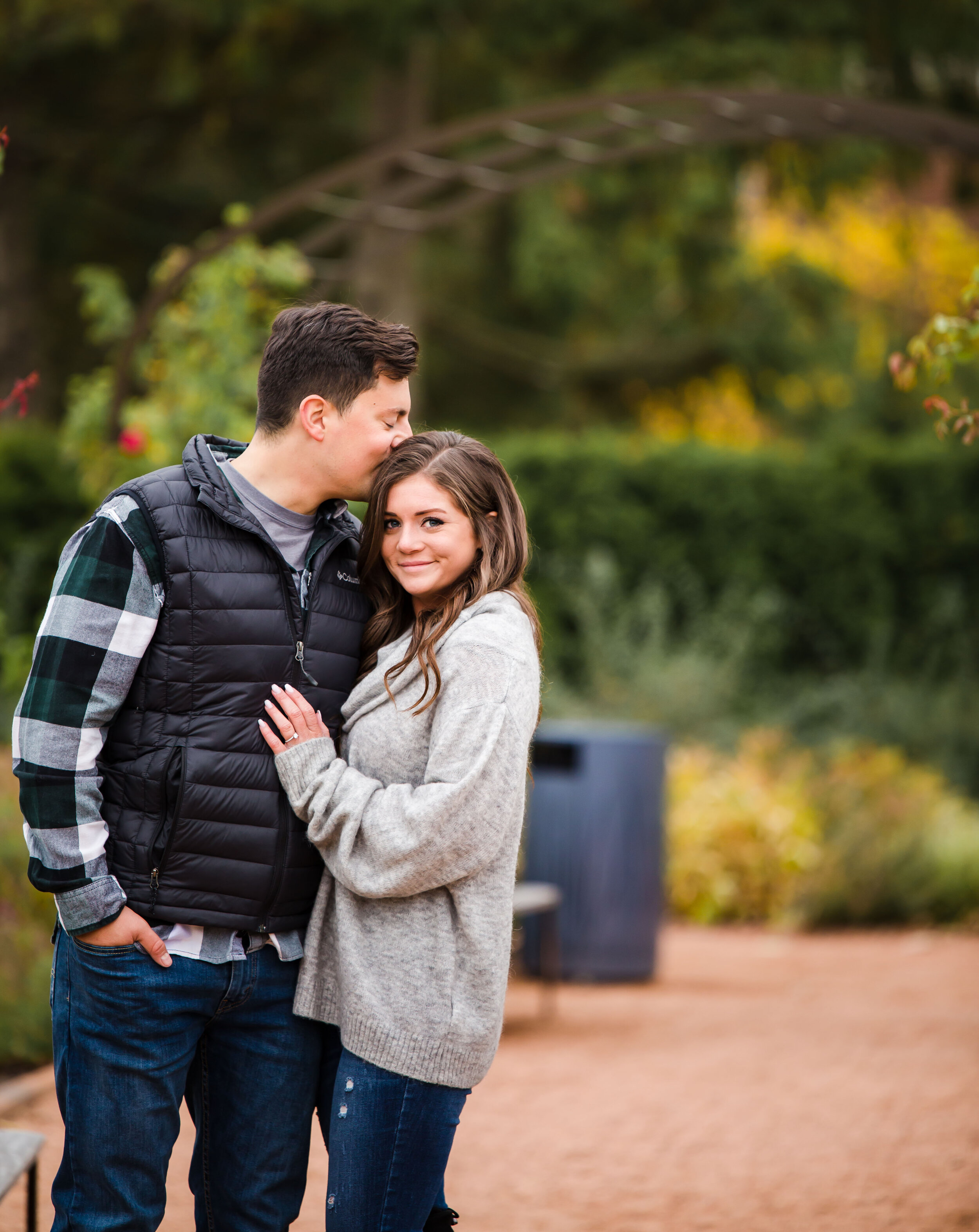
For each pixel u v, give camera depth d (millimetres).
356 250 22906
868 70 20406
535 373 26875
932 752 18094
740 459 19641
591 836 11078
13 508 15914
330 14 18969
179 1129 3711
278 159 23438
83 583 3477
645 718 16906
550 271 23031
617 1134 6777
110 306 13852
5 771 9375
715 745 16984
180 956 3566
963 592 19531
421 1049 3523
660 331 27031
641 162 20219
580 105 11633
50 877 3416
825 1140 6676
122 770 3559
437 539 3736
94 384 13891
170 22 20156
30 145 22156
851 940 13539
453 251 25234
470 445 3824
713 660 18062
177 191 23922
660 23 20156
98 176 23219
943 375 5609
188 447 3727
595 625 18062
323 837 3586
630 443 20172
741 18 19578
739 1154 6469
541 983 11172
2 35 20219
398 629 3883
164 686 3555
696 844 14695
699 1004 10227
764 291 24688
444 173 12508
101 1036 3539
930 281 30844
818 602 19578
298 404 3732
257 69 19656
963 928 14055
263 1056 3752
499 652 3605
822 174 20281
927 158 20688
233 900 3592
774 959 12422
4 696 11547
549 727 11812
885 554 19625
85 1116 3555
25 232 22641
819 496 19547
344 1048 3627
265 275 13016
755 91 11602
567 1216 5641
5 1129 5578
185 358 12688
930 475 19594
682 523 19500
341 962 3607
